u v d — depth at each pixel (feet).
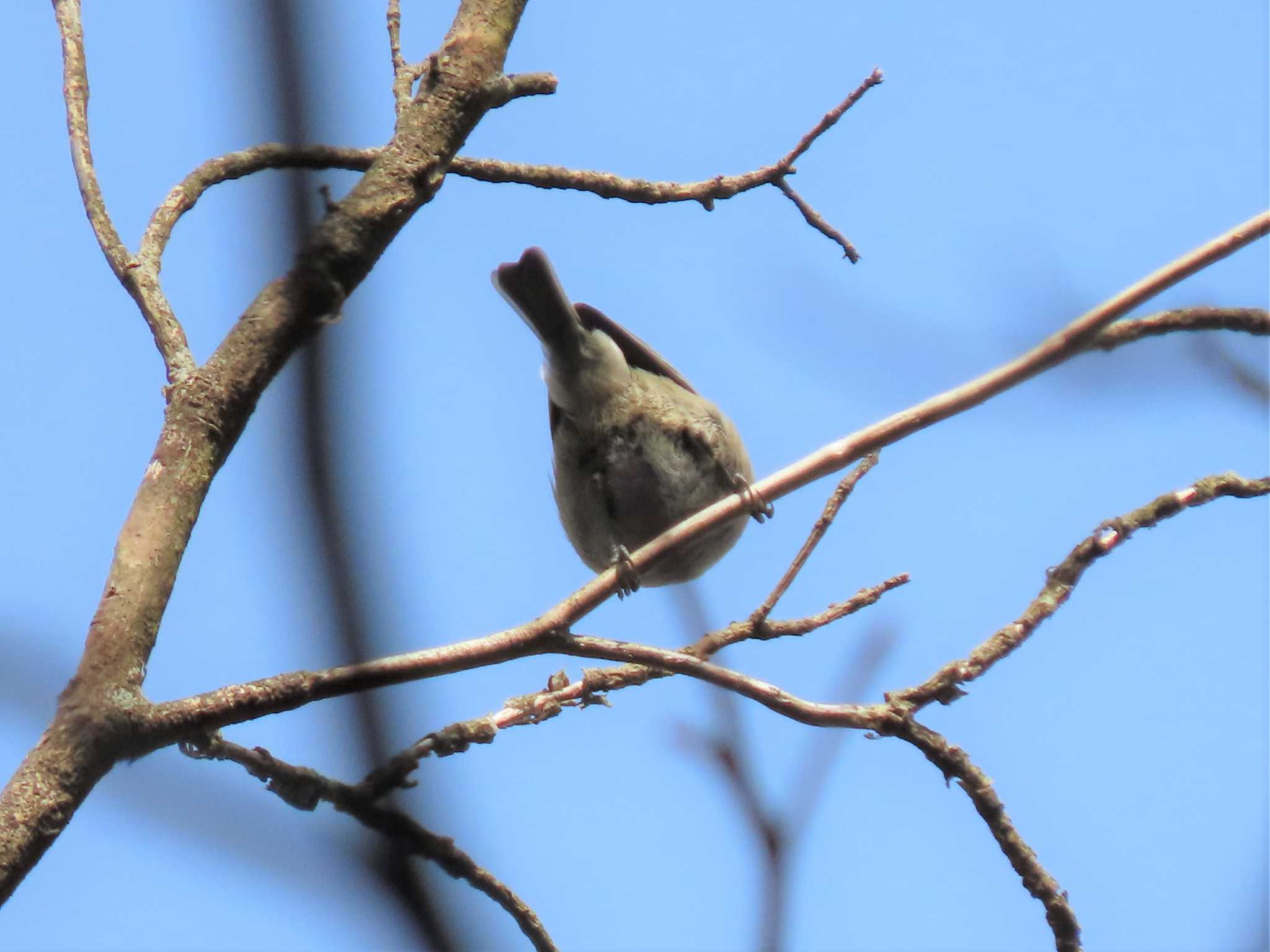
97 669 15.03
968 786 17.94
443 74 19.04
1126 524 20.44
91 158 20.31
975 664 18.89
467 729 19.13
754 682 17.65
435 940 9.26
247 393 17.11
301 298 17.03
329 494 8.38
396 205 17.57
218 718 15.02
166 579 16.05
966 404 17.40
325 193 17.31
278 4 8.79
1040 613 19.69
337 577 8.40
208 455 16.93
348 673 8.84
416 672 17.61
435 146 18.29
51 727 14.58
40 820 13.97
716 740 11.11
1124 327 17.01
